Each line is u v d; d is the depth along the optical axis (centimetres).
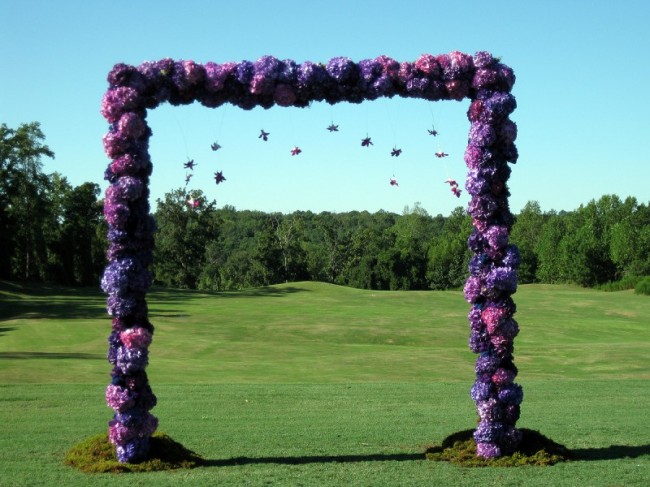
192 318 4512
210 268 10275
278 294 6222
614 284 7675
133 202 1145
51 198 7631
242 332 4000
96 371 2286
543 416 1591
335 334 3950
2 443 1305
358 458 1212
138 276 1127
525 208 11544
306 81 1199
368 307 5269
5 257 6769
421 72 1223
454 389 1997
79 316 4509
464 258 9100
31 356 2688
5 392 1839
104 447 1177
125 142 1136
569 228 9262
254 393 1884
